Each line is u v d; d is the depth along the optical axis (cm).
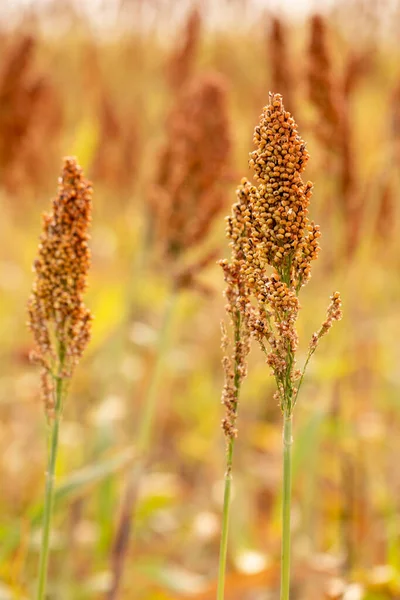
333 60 278
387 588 229
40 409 368
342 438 304
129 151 444
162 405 391
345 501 298
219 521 314
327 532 326
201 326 463
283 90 292
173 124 263
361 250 332
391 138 333
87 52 557
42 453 372
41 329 179
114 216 500
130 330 327
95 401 348
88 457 309
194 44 400
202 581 258
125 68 546
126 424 354
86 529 321
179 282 247
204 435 379
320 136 281
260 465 380
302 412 370
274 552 306
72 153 326
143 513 293
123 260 411
